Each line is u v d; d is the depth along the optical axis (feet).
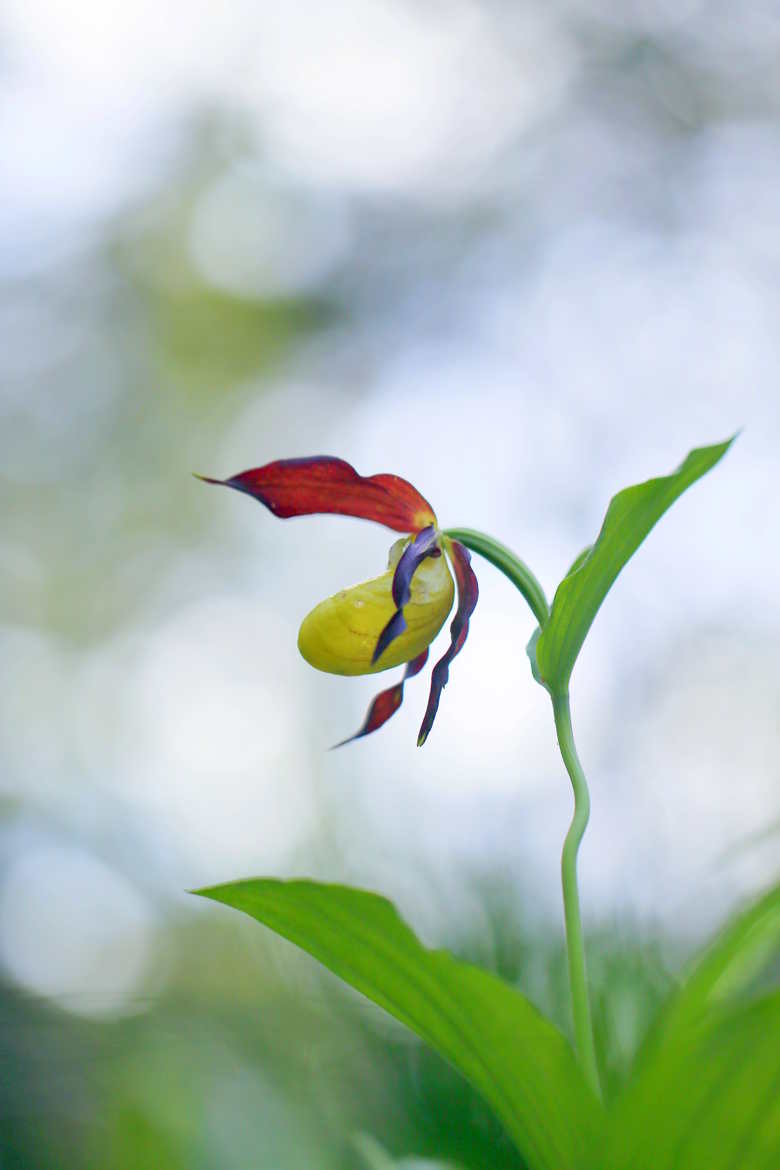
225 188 47.75
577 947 5.72
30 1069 14.67
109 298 48.78
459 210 44.57
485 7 41.96
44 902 26.99
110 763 45.50
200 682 47.57
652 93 40.55
